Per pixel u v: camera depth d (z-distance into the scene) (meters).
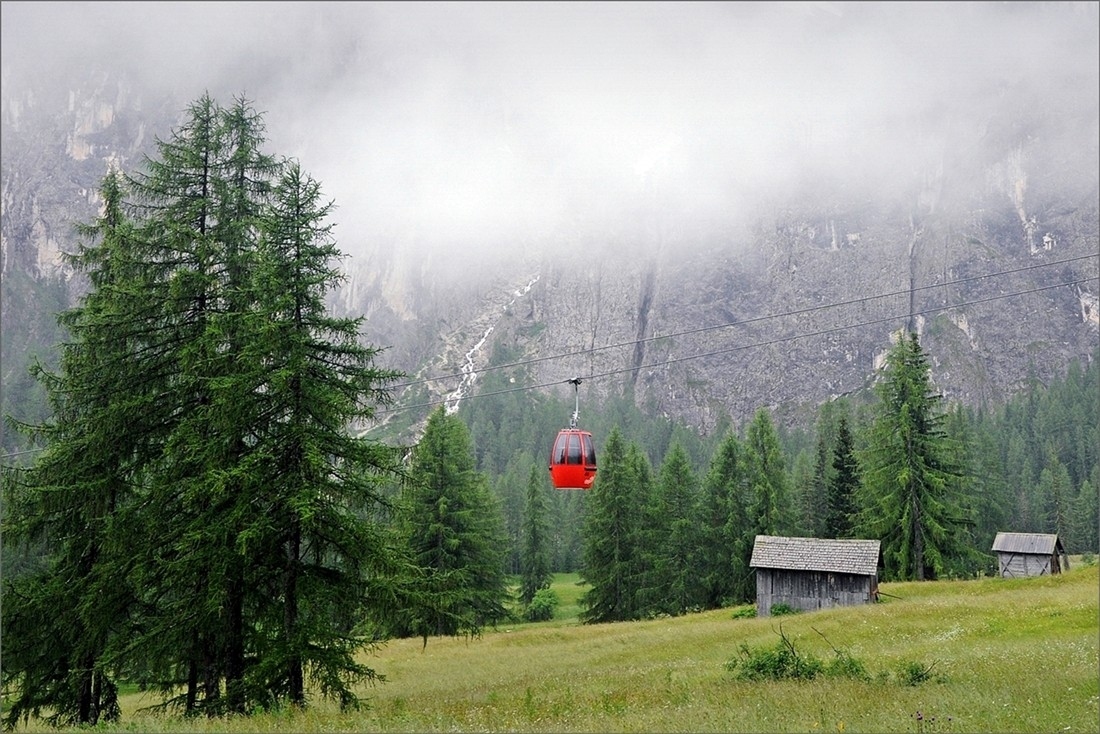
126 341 19.31
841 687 17.77
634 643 36.12
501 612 52.72
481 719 15.72
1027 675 17.98
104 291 19.75
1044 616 32.06
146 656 16.98
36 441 19.94
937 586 46.12
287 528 17.52
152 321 19.28
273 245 17.89
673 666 26.70
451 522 48.91
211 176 19.92
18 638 18.55
